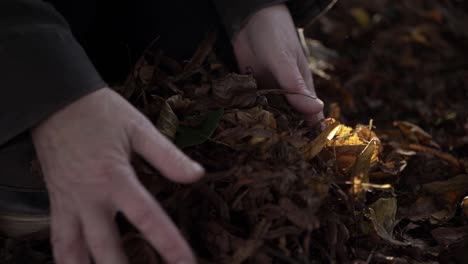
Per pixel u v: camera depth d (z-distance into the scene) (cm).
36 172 84
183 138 84
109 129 72
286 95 94
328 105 122
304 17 105
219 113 85
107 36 109
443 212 94
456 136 122
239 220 80
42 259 86
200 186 80
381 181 95
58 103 73
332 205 84
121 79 109
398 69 154
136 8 105
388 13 175
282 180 78
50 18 78
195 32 102
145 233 69
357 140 88
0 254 87
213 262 77
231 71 104
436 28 170
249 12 96
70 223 71
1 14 76
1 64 74
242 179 78
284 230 76
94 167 70
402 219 94
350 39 165
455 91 145
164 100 87
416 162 103
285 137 82
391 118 133
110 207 70
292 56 96
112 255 69
